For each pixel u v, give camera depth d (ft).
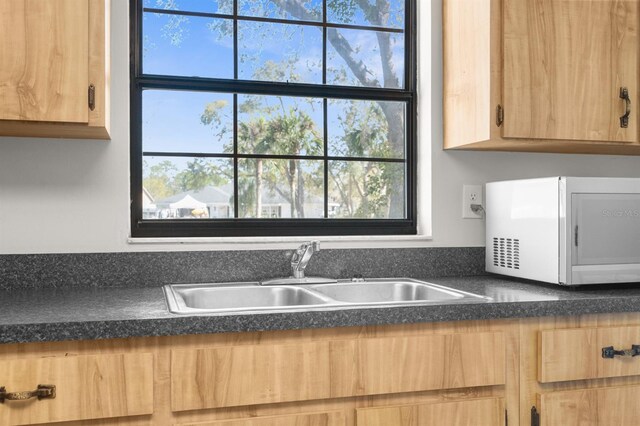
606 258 5.68
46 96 4.86
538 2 6.01
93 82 5.01
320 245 6.49
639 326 5.28
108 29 5.57
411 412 4.65
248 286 6.08
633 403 5.23
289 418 4.40
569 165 7.57
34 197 5.87
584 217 5.61
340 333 4.57
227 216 6.73
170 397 4.21
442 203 7.07
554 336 5.03
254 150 6.84
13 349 4.00
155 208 6.51
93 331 4.04
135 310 4.50
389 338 4.62
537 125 6.00
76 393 4.02
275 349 4.36
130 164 6.34
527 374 5.02
